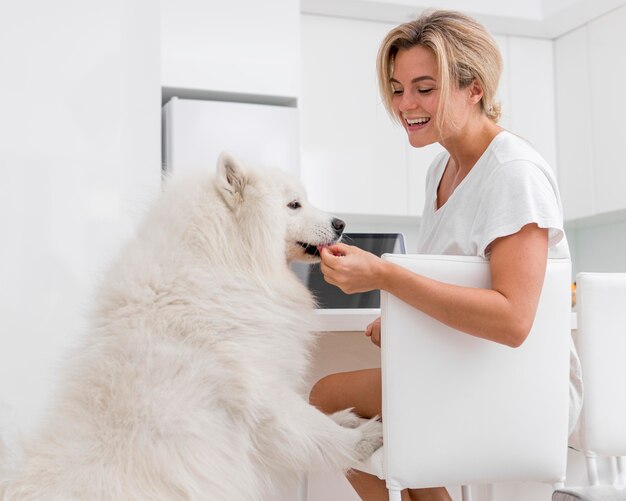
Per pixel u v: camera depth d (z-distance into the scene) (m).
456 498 2.31
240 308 1.58
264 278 1.67
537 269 1.44
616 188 4.14
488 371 1.47
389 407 1.45
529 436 1.50
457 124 1.62
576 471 2.31
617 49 4.12
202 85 3.67
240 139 3.69
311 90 4.23
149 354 1.49
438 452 1.46
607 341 1.82
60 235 2.75
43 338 2.65
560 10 4.16
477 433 1.47
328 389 1.84
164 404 1.45
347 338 2.20
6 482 1.39
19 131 2.76
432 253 1.74
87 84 2.86
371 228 4.69
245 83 3.73
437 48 1.58
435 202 1.84
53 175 2.78
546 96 4.66
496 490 2.29
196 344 1.53
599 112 4.27
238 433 1.56
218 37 3.71
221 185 1.64
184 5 3.67
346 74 4.30
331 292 2.33
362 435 1.62
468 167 1.69
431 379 1.46
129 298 1.55
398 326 1.44
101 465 1.41
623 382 1.83
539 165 1.53
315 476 2.20
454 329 1.46
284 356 1.64
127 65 2.93
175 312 1.53
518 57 4.61
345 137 4.28
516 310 1.41
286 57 3.80
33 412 2.59
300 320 1.73
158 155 2.96
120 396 1.47
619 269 4.54
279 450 1.58
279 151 3.75
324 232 1.80
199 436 1.47
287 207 1.79
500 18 4.30
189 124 3.62
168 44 3.64
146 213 1.71
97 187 2.83
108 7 2.91
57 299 2.70
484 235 1.49
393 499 1.45
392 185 4.34
